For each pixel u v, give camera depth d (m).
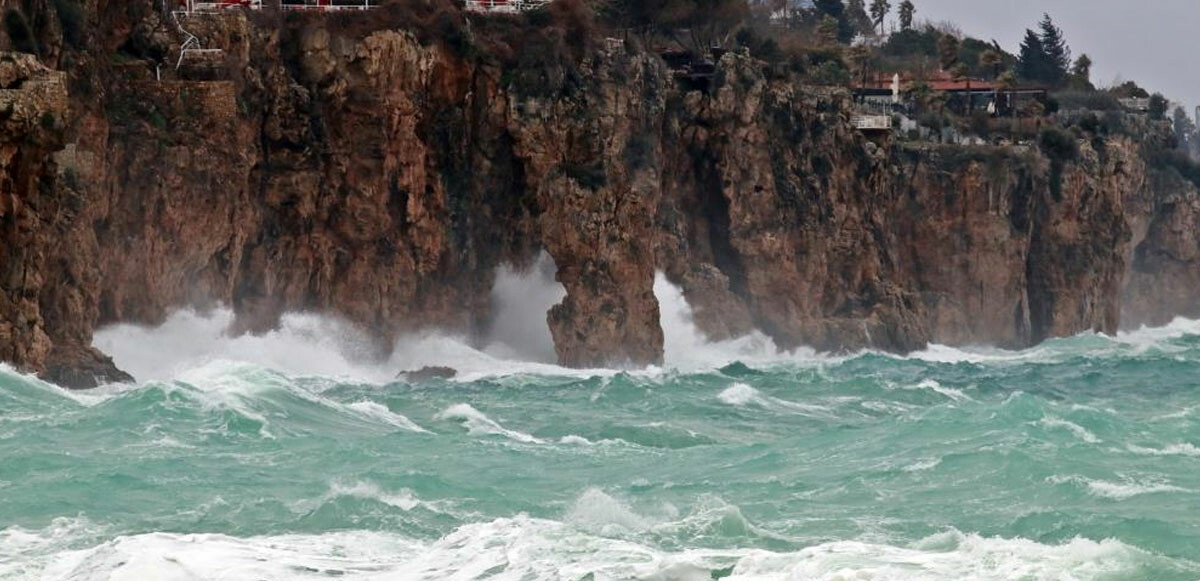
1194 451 135.00
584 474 131.50
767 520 112.56
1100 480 122.25
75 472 120.50
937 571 95.62
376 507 112.50
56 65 198.25
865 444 142.25
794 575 94.69
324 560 100.50
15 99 172.00
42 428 136.12
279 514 111.50
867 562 97.44
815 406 199.62
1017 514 113.00
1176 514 111.94
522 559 99.06
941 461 129.38
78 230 192.75
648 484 125.69
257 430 140.38
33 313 177.25
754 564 97.62
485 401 198.75
